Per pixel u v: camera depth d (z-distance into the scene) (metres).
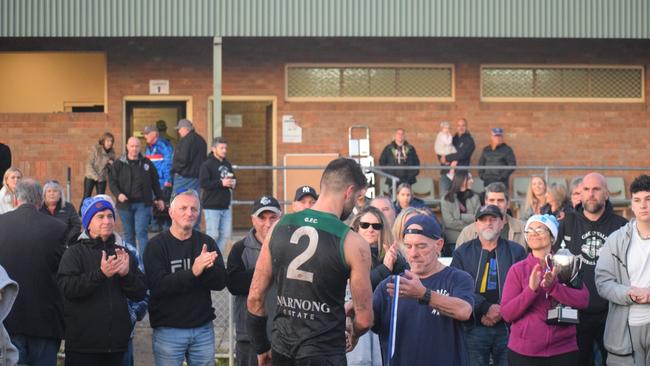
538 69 20.22
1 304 7.16
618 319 8.62
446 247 13.67
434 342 7.11
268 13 17.27
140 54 19.67
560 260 7.84
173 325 9.00
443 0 17.47
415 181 19.08
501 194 10.47
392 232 8.84
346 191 6.34
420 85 20.05
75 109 22.06
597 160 20.25
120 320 8.65
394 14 17.42
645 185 8.46
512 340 8.30
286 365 6.31
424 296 6.89
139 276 8.74
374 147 19.92
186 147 16.62
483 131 20.05
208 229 15.61
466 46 20.08
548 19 17.64
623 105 20.28
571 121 20.22
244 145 20.69
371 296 6.23
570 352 8.21
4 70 22.03
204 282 9.02
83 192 19.44
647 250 8.55
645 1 17.70
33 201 9.08
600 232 9.54
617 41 20.30
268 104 20.30
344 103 19.88
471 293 7.20
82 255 8.59
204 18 17.19
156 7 17.17
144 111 19.83
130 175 15.51
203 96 19.73
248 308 6.57
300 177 19.69
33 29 17.16
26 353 8.94
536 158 20.16
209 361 9.16
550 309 8.14
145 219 15.64
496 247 9.48
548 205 12.98
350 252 6.16
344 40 19.89
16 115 19.52
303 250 6.20
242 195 20.77
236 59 19.75
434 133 19.97
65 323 8.92
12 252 8.87
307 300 6.21
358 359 8.65
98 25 17.17
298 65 19.83
